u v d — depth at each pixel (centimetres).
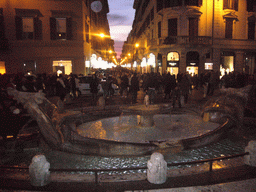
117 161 458
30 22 2303
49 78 1702
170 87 1504
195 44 2612
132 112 700
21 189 342
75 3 2345
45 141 527
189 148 514
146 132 657
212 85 1720
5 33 2284
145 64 3862
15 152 512
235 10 2780
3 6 2258
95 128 726
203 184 344
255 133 655
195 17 2667
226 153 493
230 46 2834
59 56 2375
